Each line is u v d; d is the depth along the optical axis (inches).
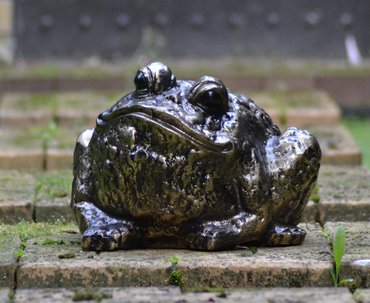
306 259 269.4
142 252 278.5
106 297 247.0
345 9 697.6
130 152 272.8
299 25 698.2
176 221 278.1
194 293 252.8
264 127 290.4
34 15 695.1
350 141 482.9
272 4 696.4
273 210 283.6
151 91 276.2
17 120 547.5
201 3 695.1
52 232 311.4
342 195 366.0
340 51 698.8
